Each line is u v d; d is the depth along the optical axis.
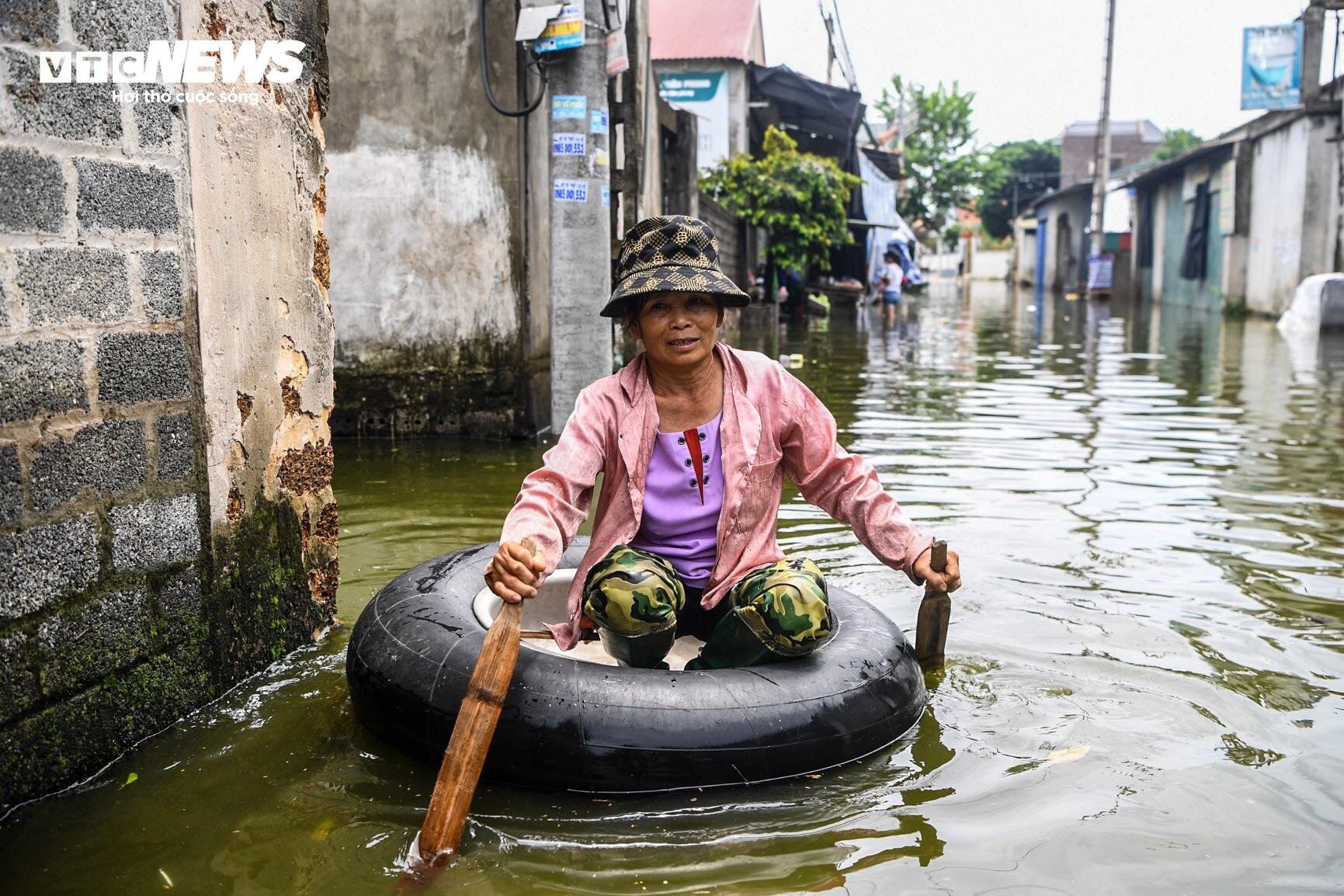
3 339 2.22
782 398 2.78
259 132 3.10
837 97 18.23
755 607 2.59
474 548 3.33
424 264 6.71
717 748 2.40
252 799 2.39
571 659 2.56
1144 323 18.50
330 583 3.55
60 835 2.23
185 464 2.78
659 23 18.80
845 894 2.02
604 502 2.77
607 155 6.59
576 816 2.32
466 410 6.84
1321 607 3.62
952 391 9.27
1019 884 2.05
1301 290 15.95
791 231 17.08
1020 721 2.78
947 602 3.00
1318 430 7.06
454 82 6.54
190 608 2.82
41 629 2.34
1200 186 23.33
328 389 3.51
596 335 6.59
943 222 44.97
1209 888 2.04
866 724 2.57
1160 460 6.12
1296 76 16.72
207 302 2.86
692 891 2.03
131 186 2.56
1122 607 3.62
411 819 2.31
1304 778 2.47
